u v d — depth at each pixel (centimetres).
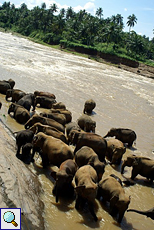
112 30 7850
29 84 2238
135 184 969
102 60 6969
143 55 9100
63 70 3409
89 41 8806
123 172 1047
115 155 1066
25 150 937
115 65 6369
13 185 622
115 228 679
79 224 659
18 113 1328
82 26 9238
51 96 1853
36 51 5428
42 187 784
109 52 7281
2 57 3394
